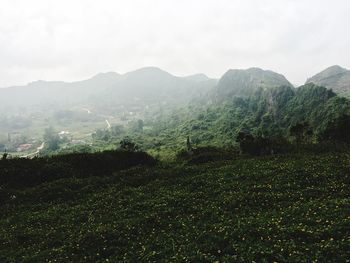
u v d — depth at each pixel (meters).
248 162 43.16
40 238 21.77
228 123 171.62
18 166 39.59
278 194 24.95
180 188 31.97
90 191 34.12
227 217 21.56
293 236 16.80
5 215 28.28
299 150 51.28
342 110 109.00
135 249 18.17
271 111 161.88
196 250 16.50
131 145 66.12
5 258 18.97
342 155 39.75
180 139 163.38
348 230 16.50
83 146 168.25
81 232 21.61
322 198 23.03
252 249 15.72
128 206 27.20
